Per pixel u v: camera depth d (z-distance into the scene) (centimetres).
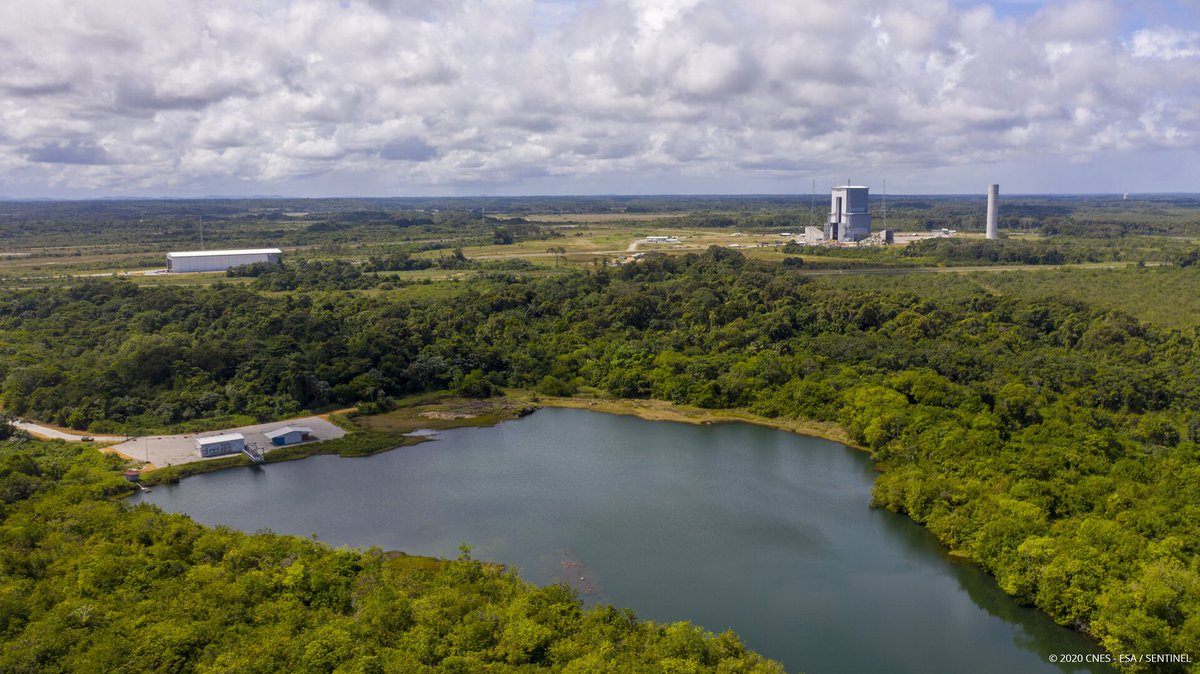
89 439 17050
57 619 8812
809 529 13100
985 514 12044
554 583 10869
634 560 12025
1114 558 10206
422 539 12800
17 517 11662
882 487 14150
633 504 14212
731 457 16775
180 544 11112
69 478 14200
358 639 8706
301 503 14350
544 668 8375
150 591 9794
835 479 15412
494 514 13800
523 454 17100
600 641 8831
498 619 9156
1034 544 10775
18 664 7956
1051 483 12731
